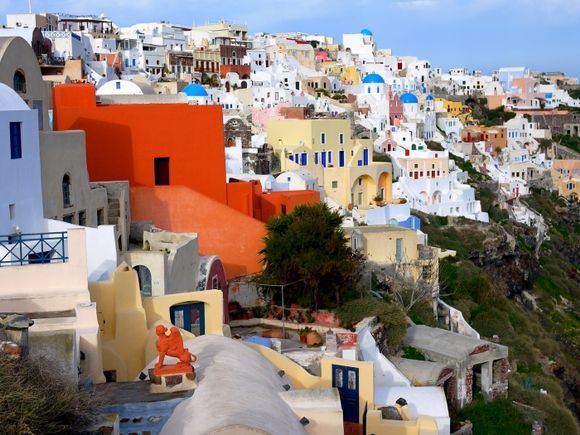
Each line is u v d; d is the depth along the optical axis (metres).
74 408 16.94
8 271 23.98
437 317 52.28
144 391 20.83
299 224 40.59
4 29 104.00
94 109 45.19
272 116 113.25
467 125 173.50
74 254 24.27
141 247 41.41
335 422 22.50
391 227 52.66
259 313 40.81
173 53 158.50
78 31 152.50
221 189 49.50
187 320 30.12
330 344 32.72
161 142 46.88
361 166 91.44
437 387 31.44
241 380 21.16
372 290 45.34
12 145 29.70
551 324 84.94
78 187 37.25
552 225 132.62
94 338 22.42
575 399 58.97
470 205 102.50
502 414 38.06
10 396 15.31
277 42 193.25
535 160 159.38
